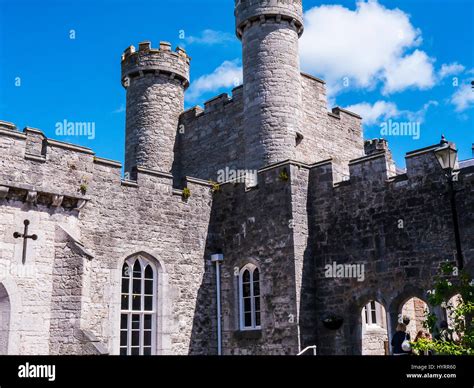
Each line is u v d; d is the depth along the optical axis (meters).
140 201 18.33
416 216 15.70
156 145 25.36
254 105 21.27
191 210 19.75
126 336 17.45
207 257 19.83
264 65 21.48
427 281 15.08
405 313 21.92
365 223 16.84
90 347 13.95
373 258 16.45
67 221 15.55
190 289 19.06
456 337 14.38
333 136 25.48
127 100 26.61
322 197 18.16
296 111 21.44
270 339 17.44
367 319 20.55
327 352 16.86
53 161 16.22
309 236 18.00
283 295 17.33
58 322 14.41
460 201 14.84
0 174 14.87
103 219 17.20
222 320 19.28
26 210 14.71
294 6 22.42
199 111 25.80
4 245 14.12
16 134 15.45
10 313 13.84
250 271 18.94
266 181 18.77
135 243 17.91
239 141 23.58
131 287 17.77
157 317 18.05
